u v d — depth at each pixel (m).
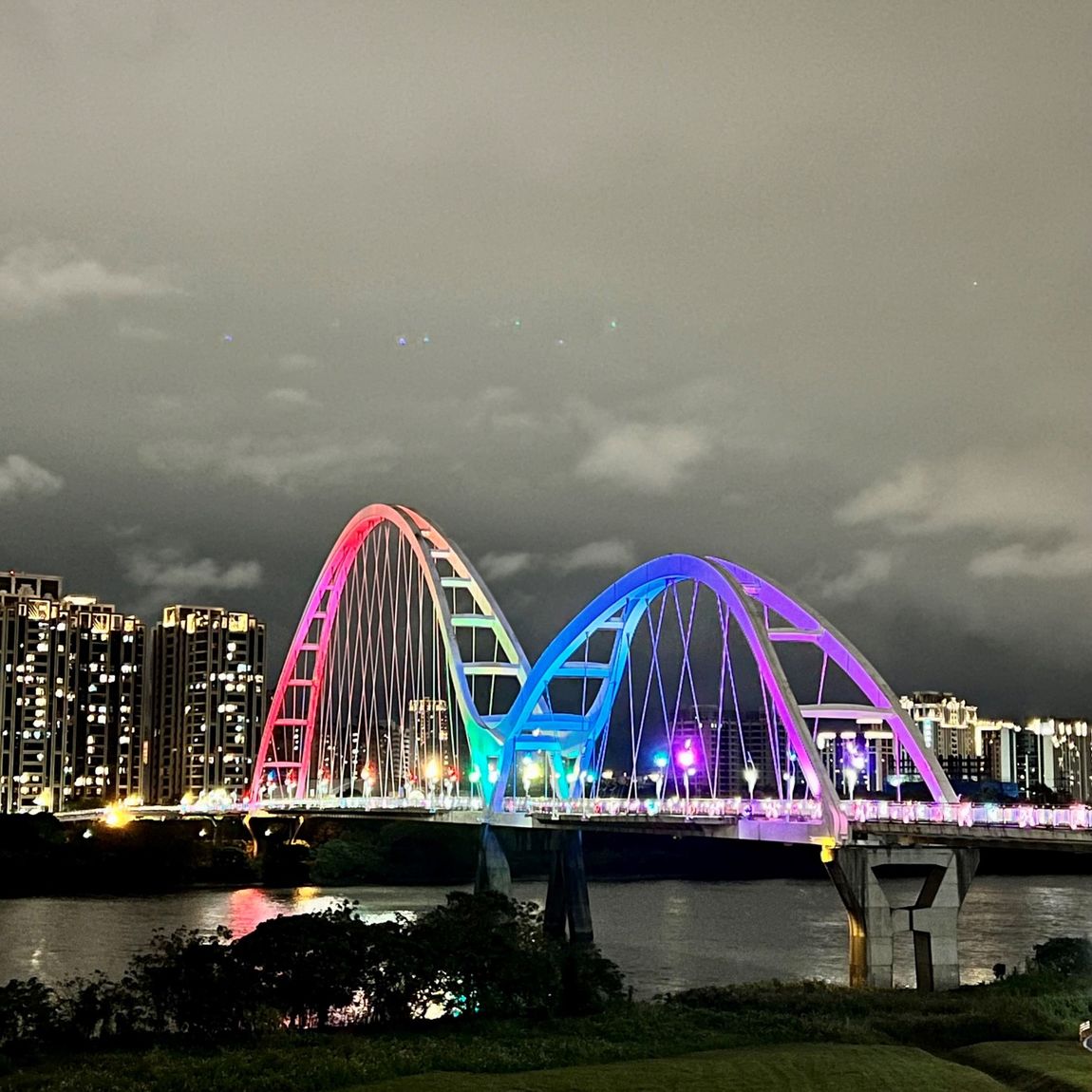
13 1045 58.00
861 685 98.44
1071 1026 65.69
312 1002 63.09
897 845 85.94
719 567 109.38
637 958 110.00
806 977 98.44
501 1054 56.62
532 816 129.88
